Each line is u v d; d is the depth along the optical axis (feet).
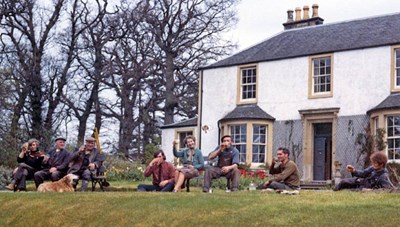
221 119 89.51
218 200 31.78
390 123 75.46
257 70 89.76
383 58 78.64
